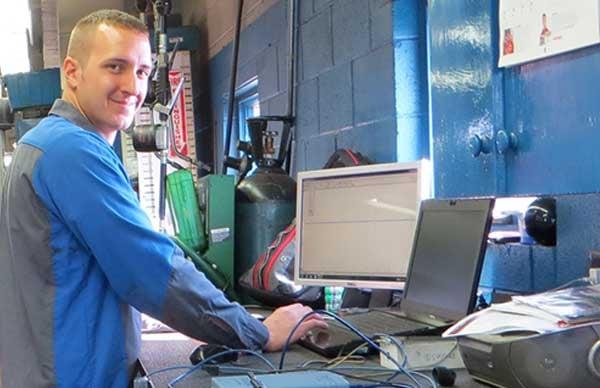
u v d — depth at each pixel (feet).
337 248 7.04
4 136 18.45
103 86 5.18
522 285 5.72
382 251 6.63
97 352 4.71
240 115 13.79
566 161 4.97
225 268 9.18
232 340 5.02
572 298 3.90
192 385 4.40
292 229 8.11
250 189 9.20
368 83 8.36
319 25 9.68
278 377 4.11
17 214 4.75
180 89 11.57
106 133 5.42
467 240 5.26
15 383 4.74
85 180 4.61
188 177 9.44
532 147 5.31
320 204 7.28
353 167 7.02
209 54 15.58
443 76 6.48
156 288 4.66
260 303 8.15
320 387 3.92
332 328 5.56
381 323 5.54
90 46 5.17
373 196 6.79
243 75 13.29
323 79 9.60
